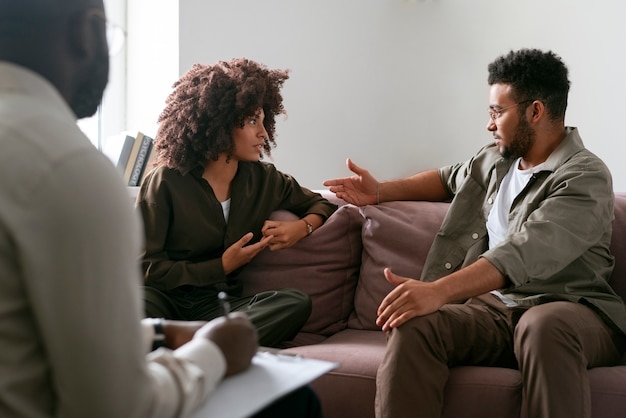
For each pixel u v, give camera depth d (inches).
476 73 113.1
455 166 96.6
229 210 89.9
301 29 116.8
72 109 38.1
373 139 116.5
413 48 114.5
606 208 78.7
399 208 94.7
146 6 122.3
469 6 112.8
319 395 74.9
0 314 31.5
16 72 34.4
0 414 31.9
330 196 101.0
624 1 107.8
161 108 121.0
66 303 31.1
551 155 82.9
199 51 117.4
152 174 88.7
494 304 79.6
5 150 31.5
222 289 88.0
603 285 79.1
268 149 95.2
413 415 69.0
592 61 109.7
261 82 88.7
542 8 110.8
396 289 72.2
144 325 46.1
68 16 35.9
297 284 92.6
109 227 31.9
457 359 74.7
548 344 67.6
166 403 34.4
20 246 30.9
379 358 75.4
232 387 38.9
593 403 69.4
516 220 81.4
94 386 31.6
